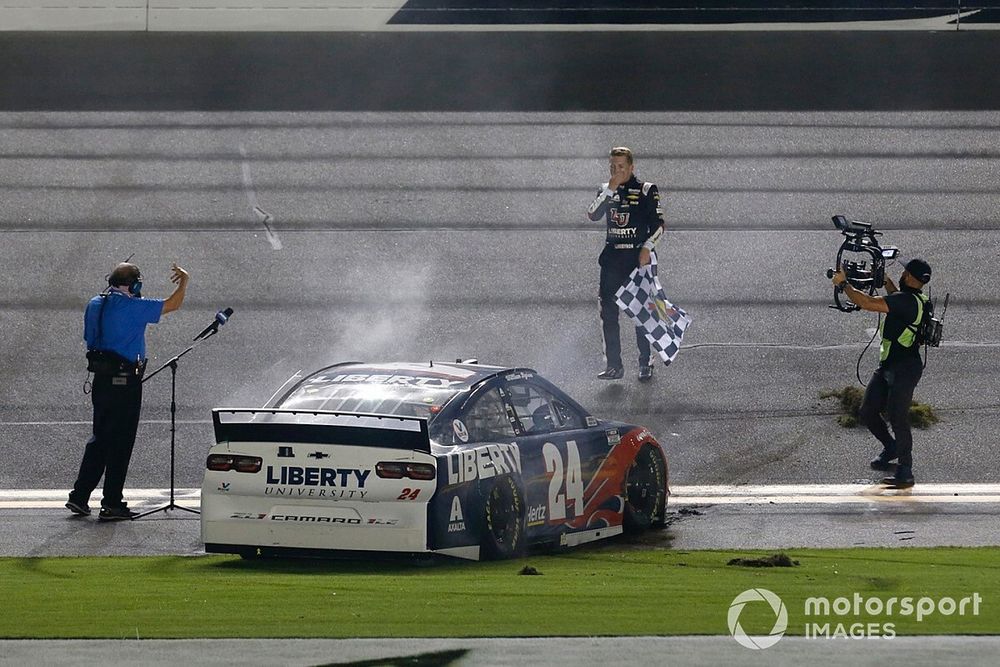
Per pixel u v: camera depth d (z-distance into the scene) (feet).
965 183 243.60
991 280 204.23
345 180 245.45
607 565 93.76
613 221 165.89
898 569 88.43
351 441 94.48
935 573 86.22
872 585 79.25
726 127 268.00
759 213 231.71
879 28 322.34
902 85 288.51
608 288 167.53
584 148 258.98
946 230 224.12
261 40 315.17
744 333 186.60
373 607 71.72
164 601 74.28
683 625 66.03
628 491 114.93
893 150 257.96
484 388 103.71
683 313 166.71
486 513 97.40
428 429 95.81
